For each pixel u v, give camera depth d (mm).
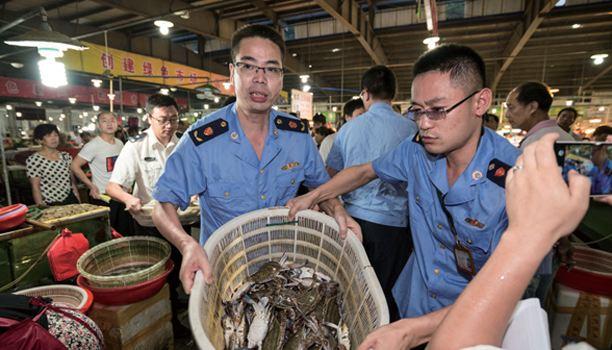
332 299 1204
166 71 9062
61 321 1245
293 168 1433
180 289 2814
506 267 397
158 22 5586
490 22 9047
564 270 1735
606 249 2236
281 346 1078
